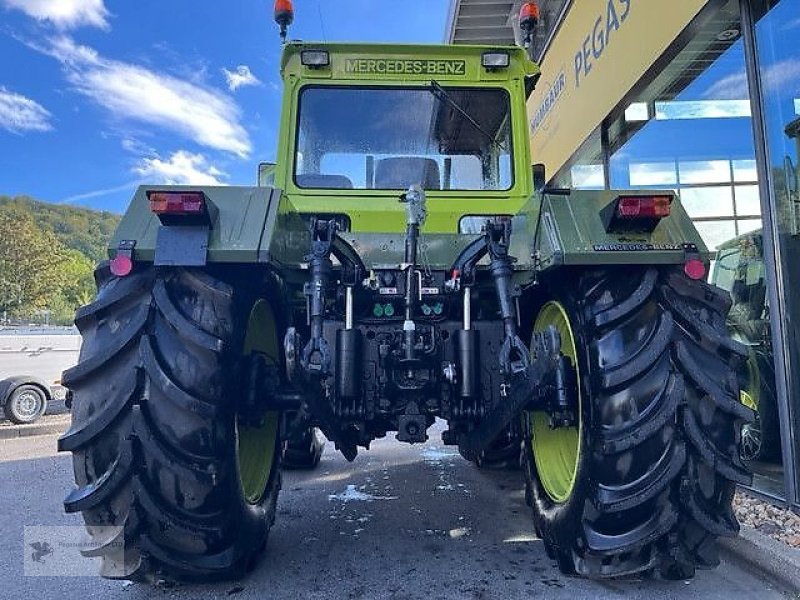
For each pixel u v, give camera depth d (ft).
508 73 10.66
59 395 27.37
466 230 10.30
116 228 6.81
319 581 7.90
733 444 6.72
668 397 6.57
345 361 7.93
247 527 7.45
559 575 8.04
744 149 12.60
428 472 14.35
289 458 14.14
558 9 23.35
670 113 14.97
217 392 6.60
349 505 11.51
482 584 7.76
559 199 7.30
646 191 7.24
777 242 10.88
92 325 6.79
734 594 7.51
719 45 12.93
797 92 10.75
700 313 6.91
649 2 13.74
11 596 7.63
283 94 10.51
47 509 11.73
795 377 10.52
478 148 10.53
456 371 8.06
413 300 7.73
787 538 8.84
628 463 6.64
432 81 10.58
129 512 6.46
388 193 10.24
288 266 7.86
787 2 10.76
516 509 11.21
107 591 7.73
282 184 10.25
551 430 8.99
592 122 17.39
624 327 6.91
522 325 9.26
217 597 7.45
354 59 10.57
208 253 6.55
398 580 7.92
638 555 6.91
